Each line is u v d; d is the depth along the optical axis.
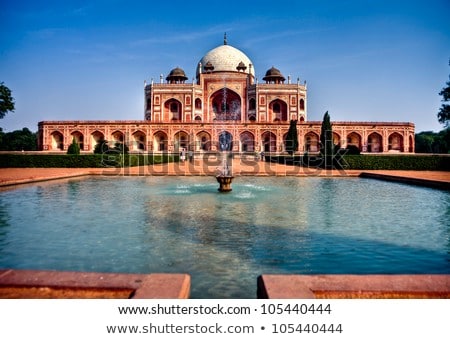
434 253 3.86
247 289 2.91
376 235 4.61
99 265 3.45
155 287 2.31
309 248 4.03
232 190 9.42
